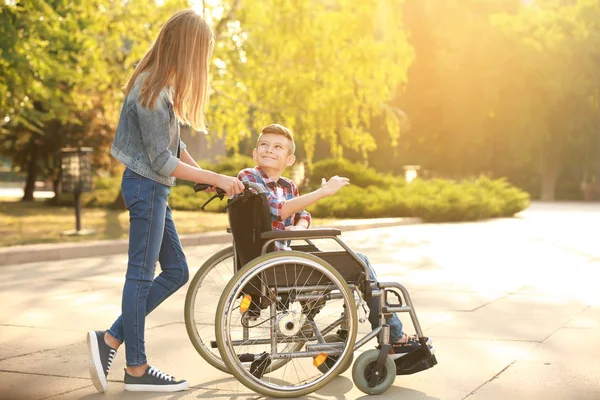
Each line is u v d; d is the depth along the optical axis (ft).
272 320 12.91
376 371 13.03
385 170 162.91
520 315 20.92
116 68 66.49
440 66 147.95
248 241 13.06
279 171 14.26
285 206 13.61
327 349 13.12
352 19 65.16
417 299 23.79
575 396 12.97
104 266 33.65
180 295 24.59
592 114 148.05
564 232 53.47
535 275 29.78
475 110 147.23
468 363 15.35
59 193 94.27
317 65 66.13
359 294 13.47
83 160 49.19
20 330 19.07
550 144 145.18
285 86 65.72
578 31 140.05
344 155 155.63
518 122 143.23
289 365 15.12
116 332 13.34
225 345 12.46
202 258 37.11
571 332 18.52
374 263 33.91
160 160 12.89
